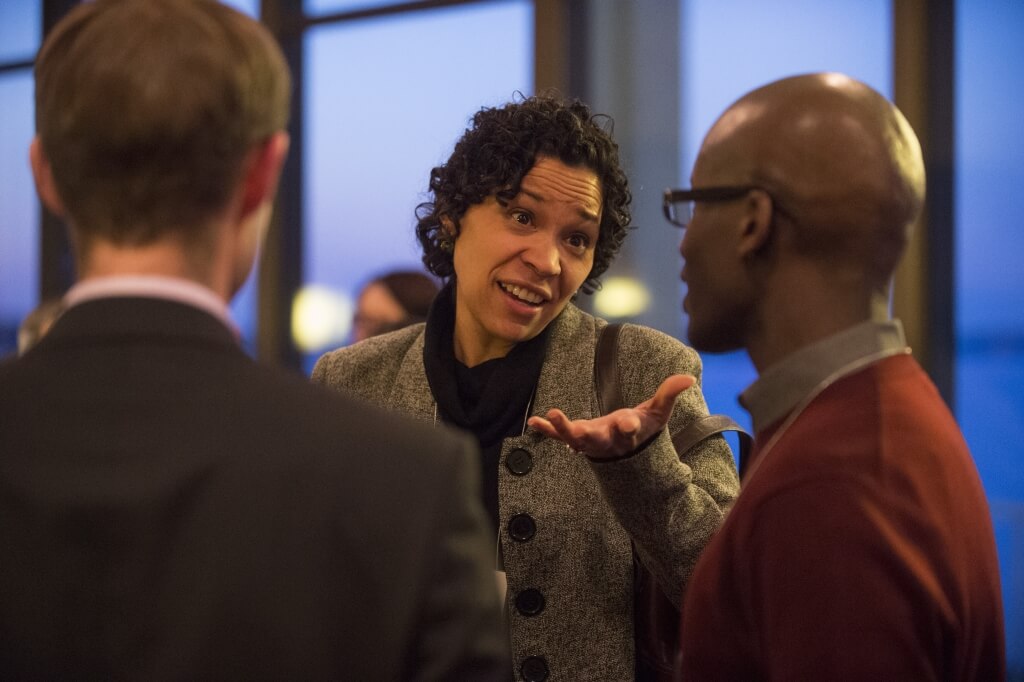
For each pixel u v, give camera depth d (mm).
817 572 1155
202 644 948
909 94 5836
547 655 2029
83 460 979
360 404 1084
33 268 8781
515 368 2191
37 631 948
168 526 968
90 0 1084
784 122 1330
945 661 1193
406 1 7520
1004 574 5512
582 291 2393
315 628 975
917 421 1251
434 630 1005
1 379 1035
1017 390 5551
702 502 1870
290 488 996
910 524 1169
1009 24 5602
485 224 2141
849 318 1319
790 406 1331
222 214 1071
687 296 1443
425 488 1029
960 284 5719
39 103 1071
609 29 6777
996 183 5633
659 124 6586
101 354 1025
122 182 1024
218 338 1057
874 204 1297
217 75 1033
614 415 1697
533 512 2088
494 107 2242
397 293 4352
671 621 2049
